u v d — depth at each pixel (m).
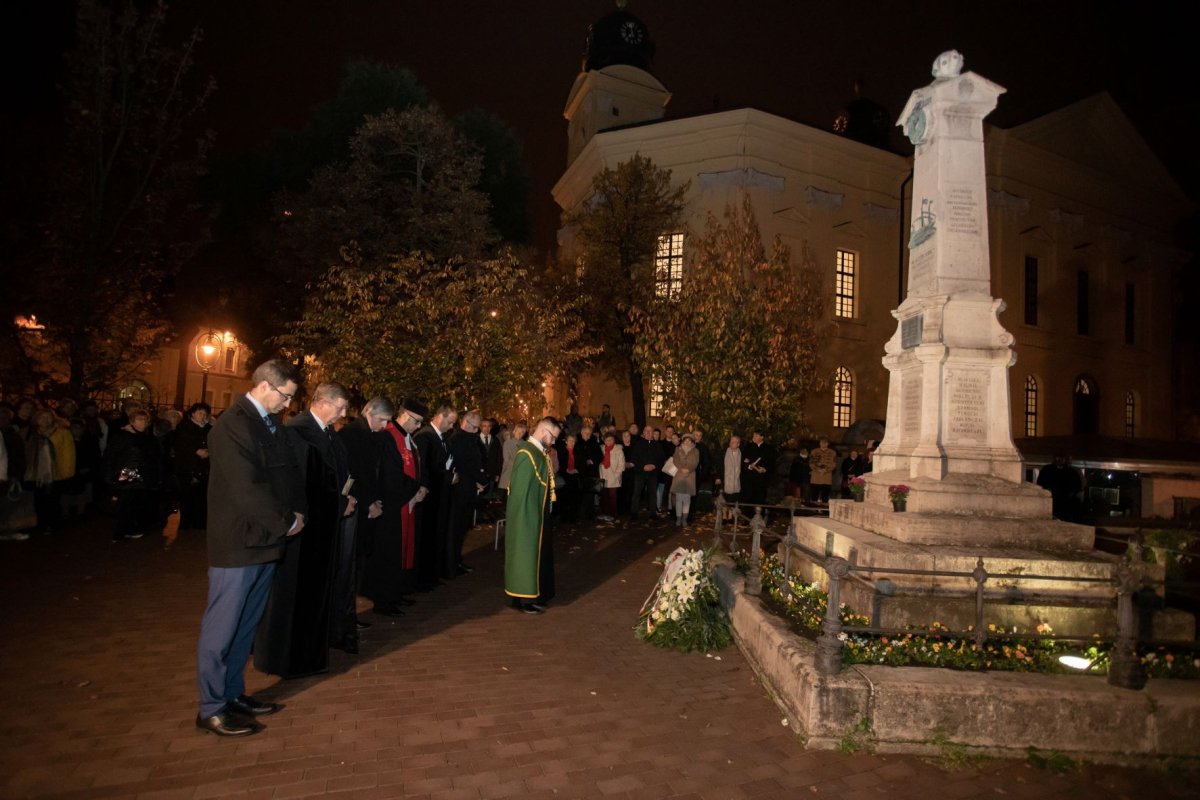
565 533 13.15
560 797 3.66
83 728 4.20
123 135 18.94
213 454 4.35
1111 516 14.23
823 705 4.35
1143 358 33.84
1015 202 29.55
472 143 21.25
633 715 4.76
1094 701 4.37
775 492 17.44
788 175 26.14
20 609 6.61
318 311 16.03
